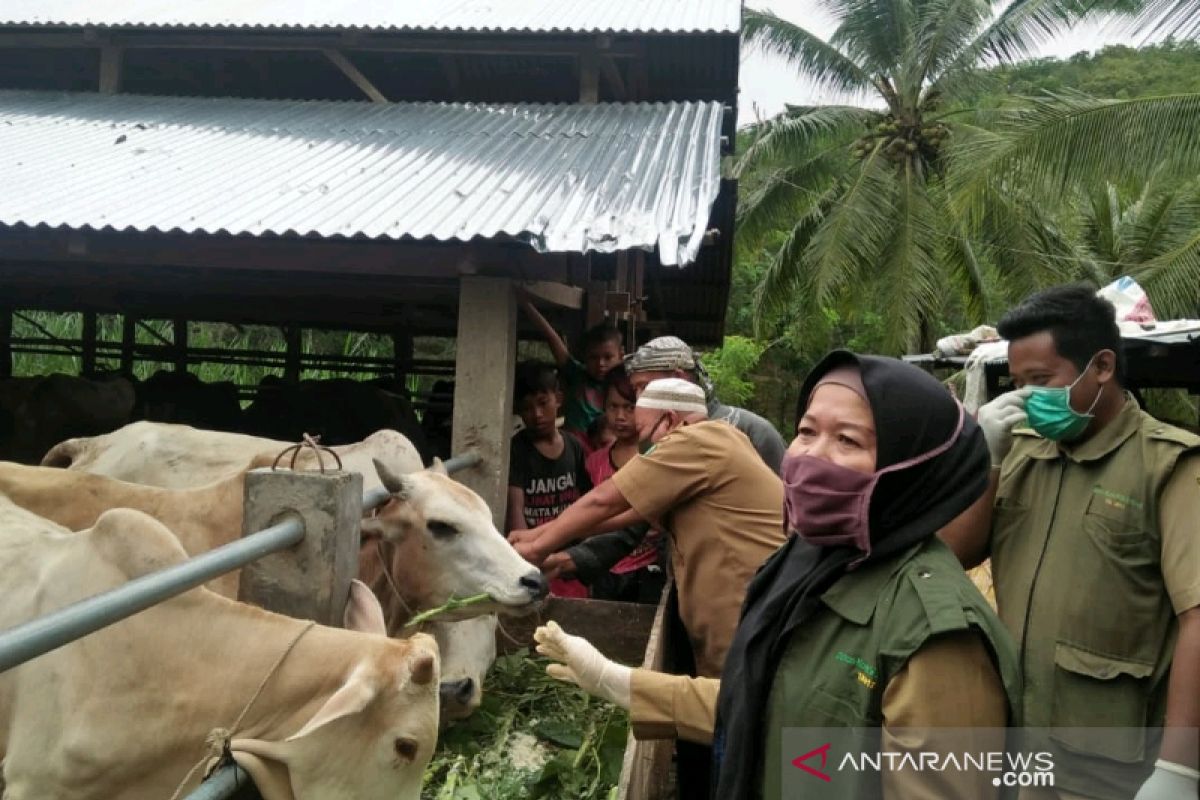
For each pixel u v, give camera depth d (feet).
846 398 5.69
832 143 59.21
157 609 7.81
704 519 10.45
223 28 26.94
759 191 58.85
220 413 28.89
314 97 33.45
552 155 20.68
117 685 7.68
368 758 7.48
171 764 7.64
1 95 27.07
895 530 5.55
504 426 14.82
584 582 14.11
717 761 6.20
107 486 11.12
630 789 7.57
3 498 10.25
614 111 25.43
